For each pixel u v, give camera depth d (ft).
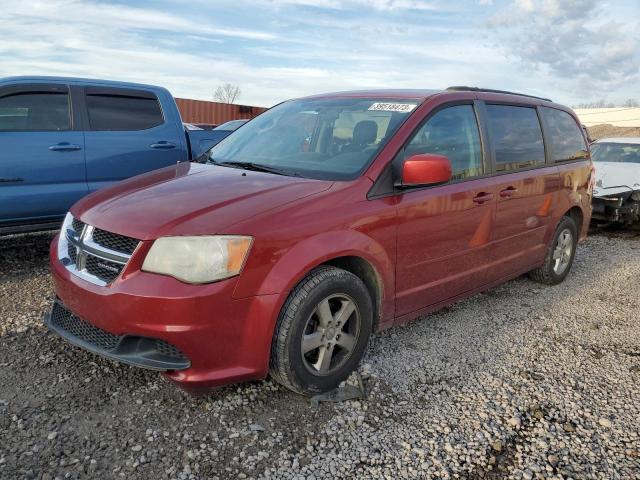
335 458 8.45
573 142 18.13
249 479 7.89
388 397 10.19
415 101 12.52
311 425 9.20
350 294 10.05
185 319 8.32
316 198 9.87
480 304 15.80
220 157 13.42
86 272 9.40
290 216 9.32
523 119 15.57
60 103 18.10
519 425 9.58
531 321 14.62
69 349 11.33
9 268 16.98
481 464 8.49
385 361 11.66
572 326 14.43
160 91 20.72
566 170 17.07
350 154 11.48
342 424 9.28
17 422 8.79
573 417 9.93
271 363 9.38
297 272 9.09
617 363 12.25
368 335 10.67
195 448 8.45
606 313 15.61
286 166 11.78
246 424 9.11
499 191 13.70
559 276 17.99
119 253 8.94
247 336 8.87
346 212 10.02
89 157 18.44
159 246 8.61
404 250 11.14
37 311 13.35
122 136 19.31
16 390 9.70
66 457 8.07
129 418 9.09
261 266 8.81
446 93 13.14
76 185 18.24
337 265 10.55
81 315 9.28
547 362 12.13
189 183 10.80
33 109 17.57
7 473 7.66
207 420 9.16
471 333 13.53
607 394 10.83
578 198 17.98
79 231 10.06
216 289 8.45
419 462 8.46
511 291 17.21
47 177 17.60
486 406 10.11
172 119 20.81
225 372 8.86
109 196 10.68
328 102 13.89
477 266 13.53
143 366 8.63
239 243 8.64
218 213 9.08
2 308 13.48
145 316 8.39
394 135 11.47
